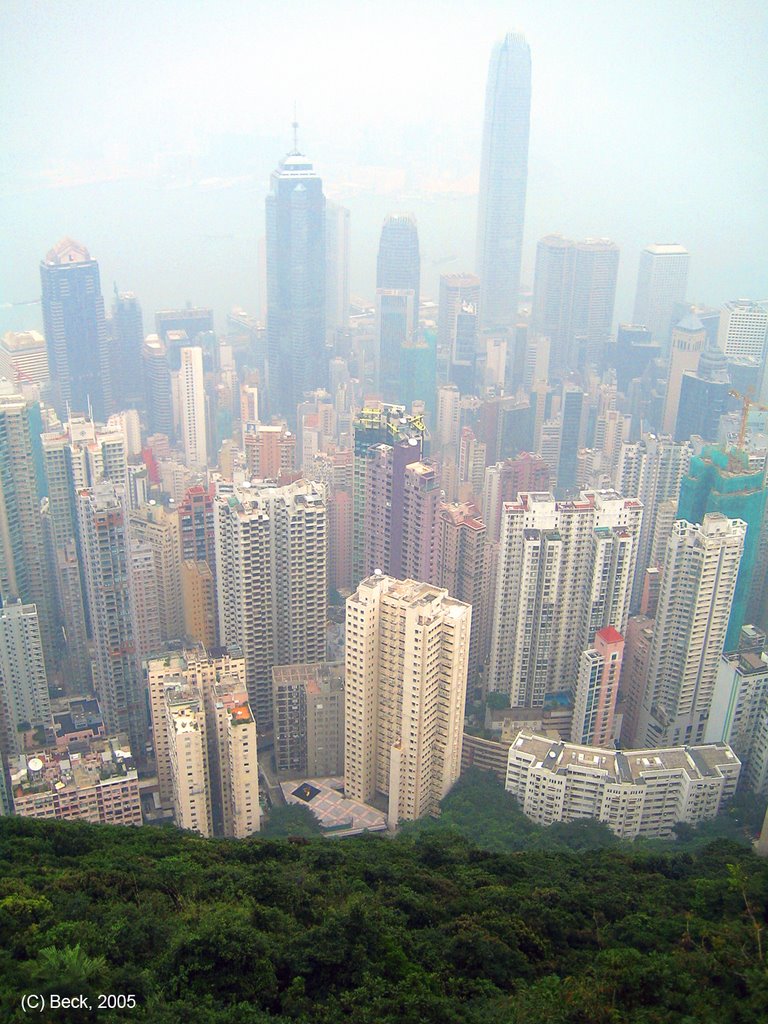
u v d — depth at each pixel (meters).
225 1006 103.25
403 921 122.81
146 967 108.06
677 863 155.38
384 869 142.88
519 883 143.00
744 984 103.38
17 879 130.50
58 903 120.81
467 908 128.75
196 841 164.12
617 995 102.88
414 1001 101.12
